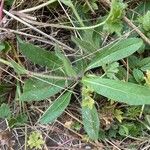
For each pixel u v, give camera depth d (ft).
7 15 0.91
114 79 0.85
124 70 0.90
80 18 0.92
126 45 0.84
